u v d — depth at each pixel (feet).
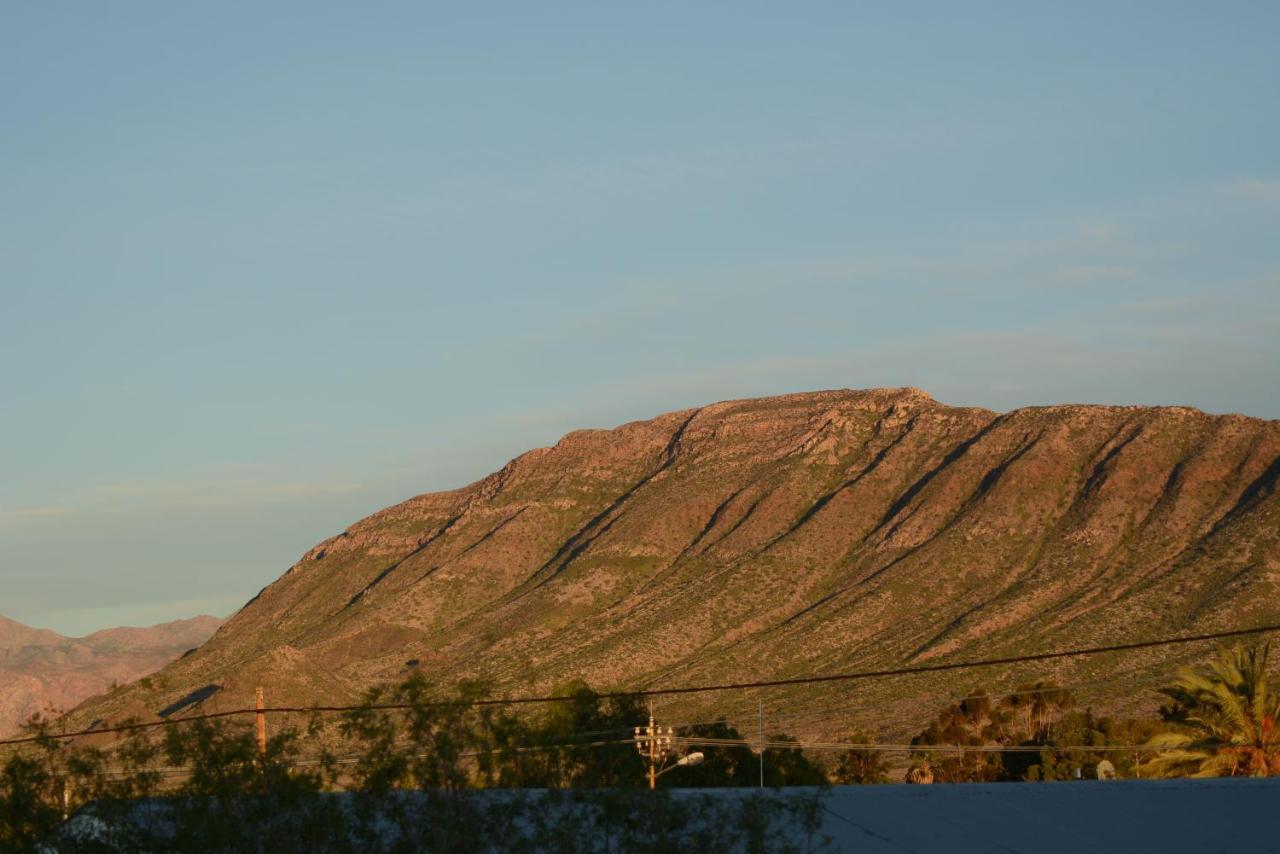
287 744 96.48
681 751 231.91
